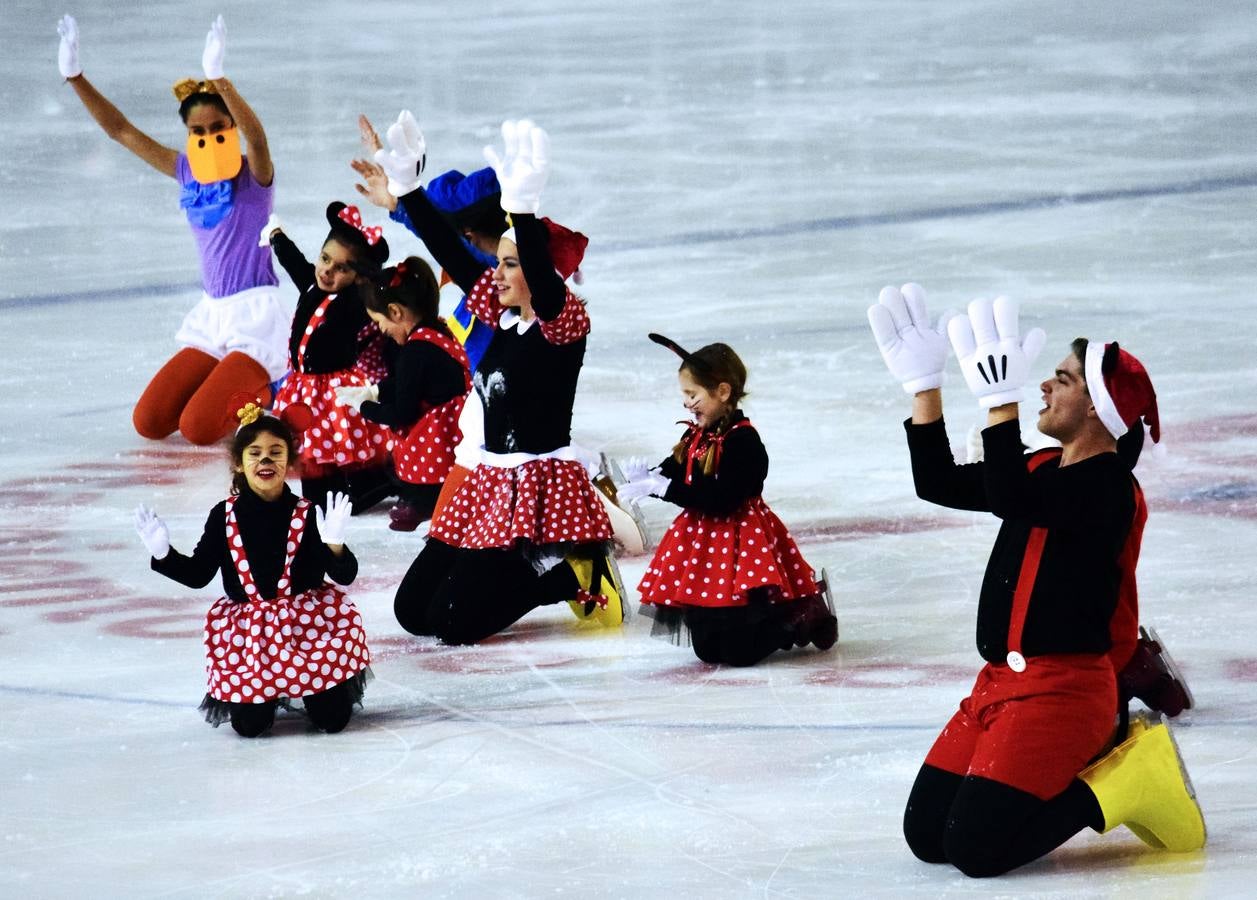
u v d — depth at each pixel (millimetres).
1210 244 47719
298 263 31609
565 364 22875
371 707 21047
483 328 24297
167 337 43906
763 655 22109
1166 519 27281
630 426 34281
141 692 21781
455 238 23312
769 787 17859
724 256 49250
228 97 33812
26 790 18453
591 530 23234
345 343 30625
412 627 24109
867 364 38469
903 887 15344
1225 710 19531
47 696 21625
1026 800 15266
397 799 17875
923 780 16000
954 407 34656
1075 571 15352
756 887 15398
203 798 18094
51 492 31625
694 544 21969
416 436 28734
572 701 20969
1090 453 15586
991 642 15805
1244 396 34000
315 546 19906
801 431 33656
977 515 28547
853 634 23156
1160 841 15977
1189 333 39031
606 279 47406
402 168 22859
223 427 34469
